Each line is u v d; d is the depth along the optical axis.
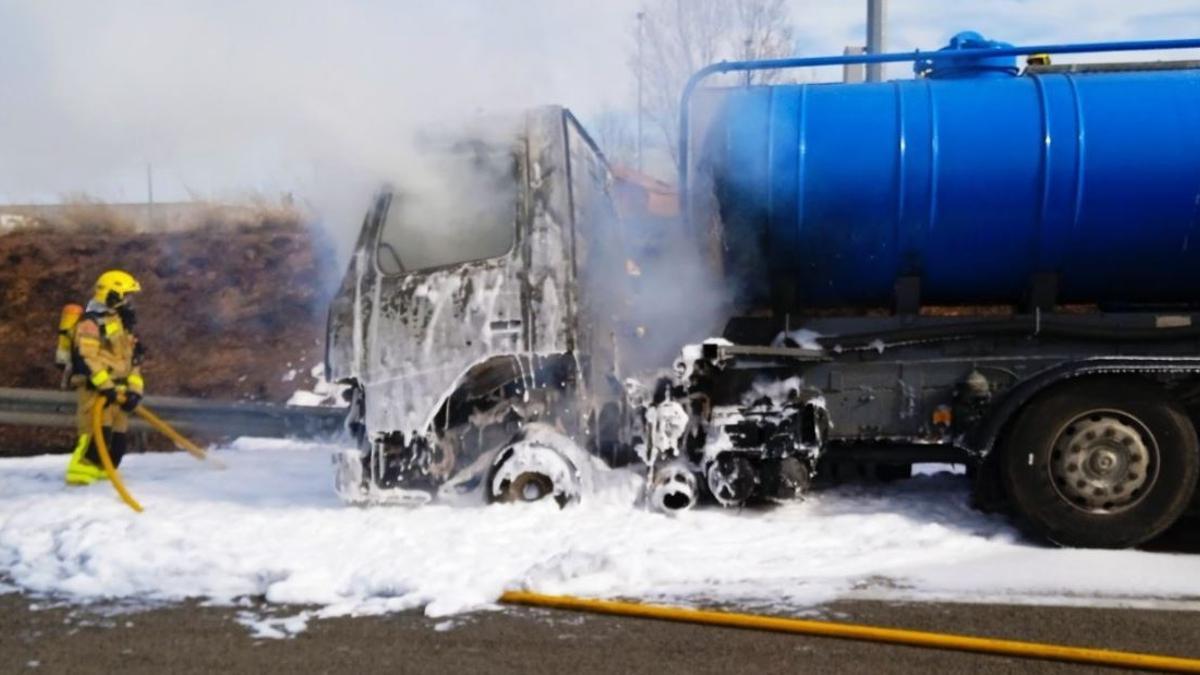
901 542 5.93
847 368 6.31
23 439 11.80
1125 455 5.91
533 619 4.93
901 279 6.33
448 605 5.04
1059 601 5.07
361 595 5.29
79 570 5.76
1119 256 6.12
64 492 7.74
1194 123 5.88
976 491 6.34
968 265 6.25
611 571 5.43
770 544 5.87
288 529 6.21
